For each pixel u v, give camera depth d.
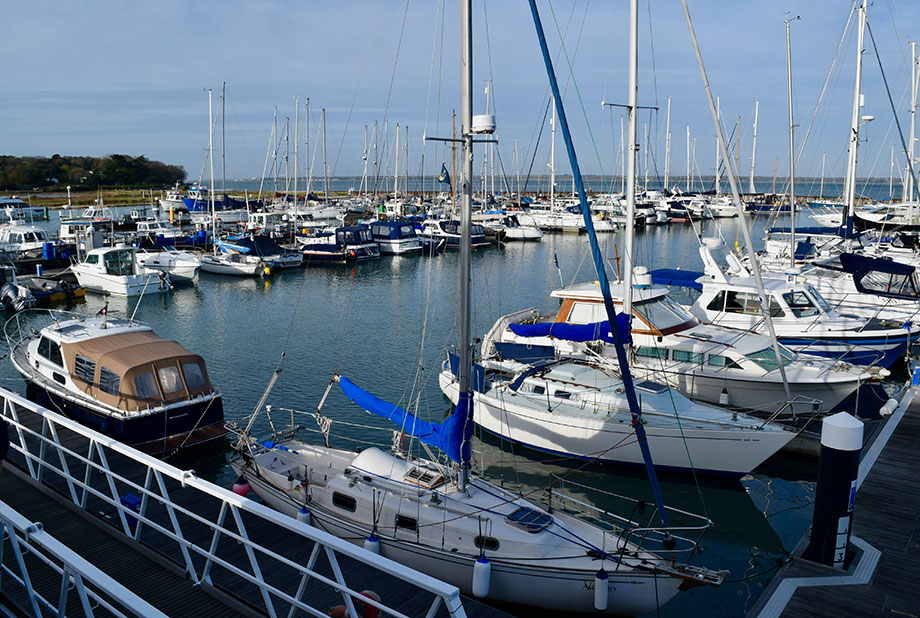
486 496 9.87
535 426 14.16
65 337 15.17
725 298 19.45
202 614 7.21
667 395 14.12
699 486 13.37
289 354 22.56
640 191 81.12
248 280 38.84
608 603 8.73
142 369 13.90
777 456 14.77
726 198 83.56
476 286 36.62
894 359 18.92
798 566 8.88
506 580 8.88
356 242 47.34
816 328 18.62
